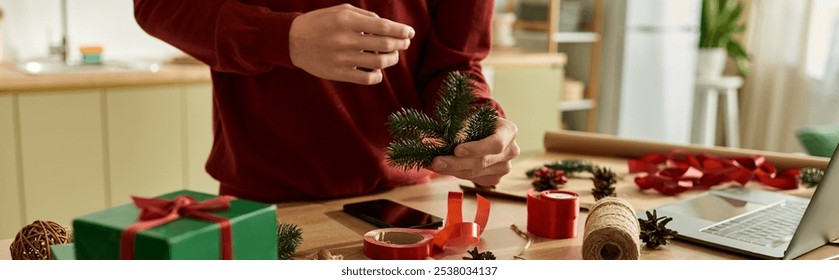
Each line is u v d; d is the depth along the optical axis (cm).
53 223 78
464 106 85
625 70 367
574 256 80
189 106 255
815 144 176
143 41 302
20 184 230
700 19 369
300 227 90
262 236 62
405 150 84
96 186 243
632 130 372
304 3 109
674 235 83
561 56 339
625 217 76
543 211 86
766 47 370
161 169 254
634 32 365
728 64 399
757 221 92
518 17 384
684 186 109
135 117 246
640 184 111
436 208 102
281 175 111
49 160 234
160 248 54
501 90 321
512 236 87
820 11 352
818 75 356
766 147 374
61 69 262
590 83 377
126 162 246
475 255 74
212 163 119
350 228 90
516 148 93
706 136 369
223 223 58
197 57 99
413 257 76
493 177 95
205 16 94
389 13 114
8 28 273
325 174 111
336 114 111
